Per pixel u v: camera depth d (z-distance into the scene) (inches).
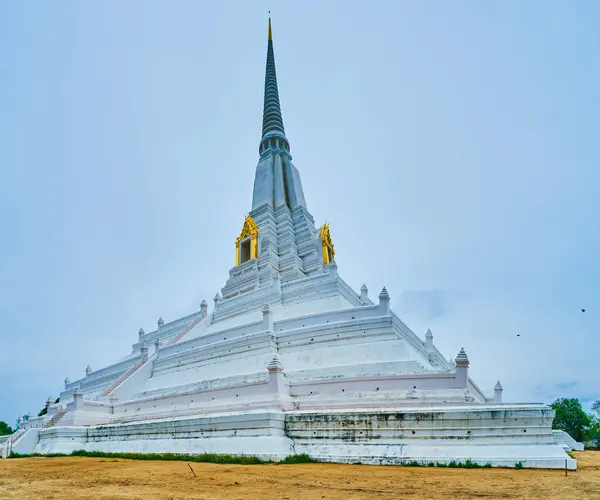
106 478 566.9
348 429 762.2
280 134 2549.2
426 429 708.0
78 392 1256.8
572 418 2490.2
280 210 2134.6
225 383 1171.9
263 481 516.4
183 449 872.3
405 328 1224.2
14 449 1127.6
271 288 1652.3
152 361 1542.8
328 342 1158.3
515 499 389.7
